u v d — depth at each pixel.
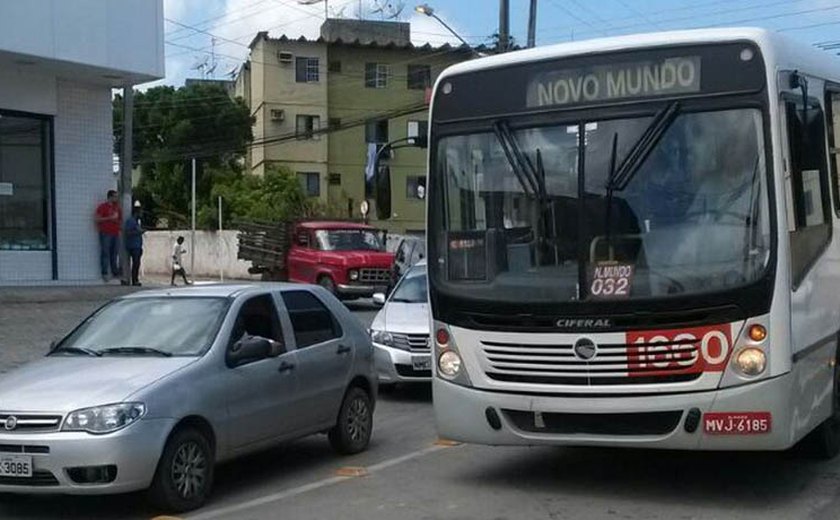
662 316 7.53
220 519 7.81
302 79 59.28
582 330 7.72
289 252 30.14
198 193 58.72
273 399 9.01
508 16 29.25
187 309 9.11
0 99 20.41
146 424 7.64
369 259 28.47
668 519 7.53
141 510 8.10
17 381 8.16
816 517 7.54
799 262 7.81
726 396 7.39
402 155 60.56
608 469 9.25
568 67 8.12
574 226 7.89
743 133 7.59
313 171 59.72
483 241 8.23
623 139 7.87
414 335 13.25
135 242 22.83
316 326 9.98
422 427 11.77
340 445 10.16
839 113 9.24
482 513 7.84
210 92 59.56
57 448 7.44
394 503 8.22
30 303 19.48
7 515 8.01
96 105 22.31
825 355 8.58
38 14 19.22
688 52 7.79
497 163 8.29
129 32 20.92
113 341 8.91
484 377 8.12
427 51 61.50
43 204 21.44
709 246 7.53
